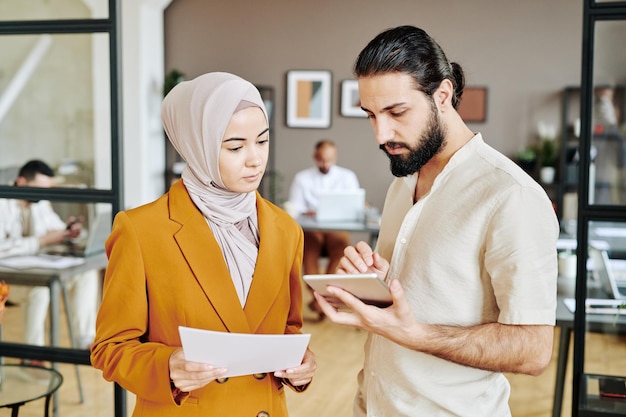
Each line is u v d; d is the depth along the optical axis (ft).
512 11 25.50
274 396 5.83
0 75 9.48
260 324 5.69
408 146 5.30
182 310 5.45
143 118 26.58
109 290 5.49
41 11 9.14
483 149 5.45
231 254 5.65
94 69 9.13
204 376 4.94
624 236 7.68
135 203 26.71
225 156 5.36
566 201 25.30
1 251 9.77
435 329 5.09
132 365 5.27
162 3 26.37
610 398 7.66
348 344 17.89
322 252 22.12
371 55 5.18
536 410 13.48
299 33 26.99
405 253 5.65
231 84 5.30
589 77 7.61
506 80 25.77
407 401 5.64
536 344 5.01
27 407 11.07
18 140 9.56
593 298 7.76
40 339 9.82
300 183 23.18
